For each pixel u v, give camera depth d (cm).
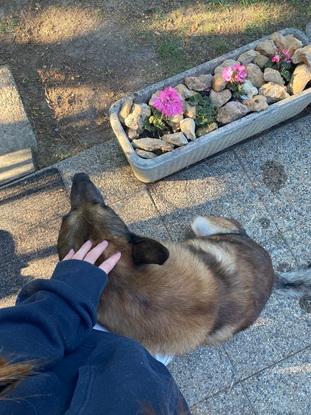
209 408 145
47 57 172
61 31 174
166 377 77
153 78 170
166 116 145
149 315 102
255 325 151
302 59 151
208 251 123
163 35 173
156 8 174
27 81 170
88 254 96
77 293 78
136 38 173
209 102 150
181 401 81
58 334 73
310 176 163
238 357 149
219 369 148
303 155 164
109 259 97
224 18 174
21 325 72
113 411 65
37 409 65
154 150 145
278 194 161
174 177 162
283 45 154
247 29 174
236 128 145
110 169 162
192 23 174
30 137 163
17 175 161
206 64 152
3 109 165
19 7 174
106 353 75
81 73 171
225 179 162
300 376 148
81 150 164
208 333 115
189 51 172
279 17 174
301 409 146
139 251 101
